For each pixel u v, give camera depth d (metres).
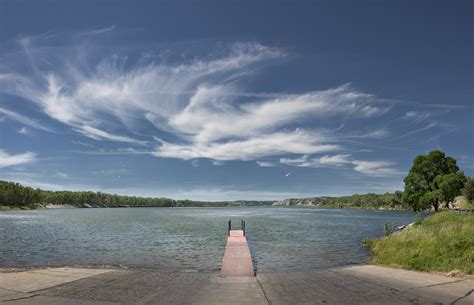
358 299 10.57
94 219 89.56
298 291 11.84
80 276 14.65
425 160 66.38
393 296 10.88
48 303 10.00
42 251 28.83
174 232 49.53
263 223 75.75
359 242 36.50
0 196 181.25
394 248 22.00
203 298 10.85
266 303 10.22
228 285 13.04
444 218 29.59
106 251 29.03
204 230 53.56
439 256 16.94
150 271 17.36
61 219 87.69
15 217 98.44
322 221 85.12
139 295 11.20
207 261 23.97
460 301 10.21
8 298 10.58
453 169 65.12
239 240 31.36
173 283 13.45
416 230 24.03
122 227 59.69
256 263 23.33
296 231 52.72
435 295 10.95
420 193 66.50
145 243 35.25
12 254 27.02
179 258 25.28
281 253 28.19
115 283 13.23
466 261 15.54
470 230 19.28
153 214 136.50
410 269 16.62
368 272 15.67
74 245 33.19
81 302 10.19
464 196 75.75
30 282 13.06
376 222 80.25
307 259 24.92
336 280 13.82
